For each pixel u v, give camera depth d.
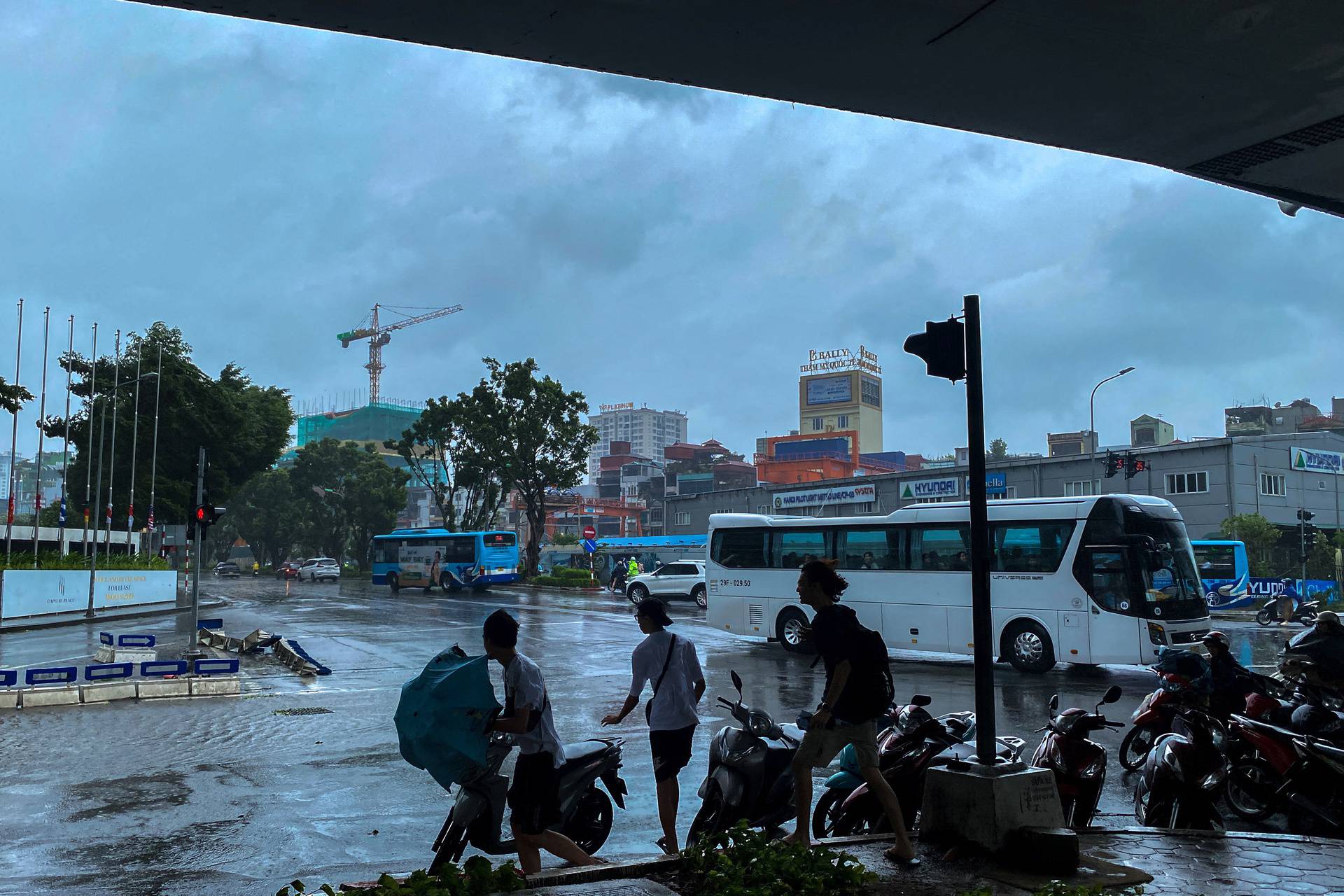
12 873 6.36
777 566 21.39
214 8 6.48
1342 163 9.55
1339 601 37.62
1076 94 8.16
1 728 11.71
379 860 6.73
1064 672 17.72
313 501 86.38
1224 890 5.36
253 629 26.47
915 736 6.88
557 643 21.98
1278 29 7.04
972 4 6.64
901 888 5.21
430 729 5.34
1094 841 6.33
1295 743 7.31
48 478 115.31
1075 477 48.78
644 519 108.62
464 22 6.80
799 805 5.80
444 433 57.88
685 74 7.74
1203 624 16.86
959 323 6.19
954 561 18.70
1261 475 46.00
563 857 5.68
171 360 54.03
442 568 48.28
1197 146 9.20
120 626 28.58
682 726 6.55
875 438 144.88
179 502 53.53
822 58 7.46
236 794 8.52
